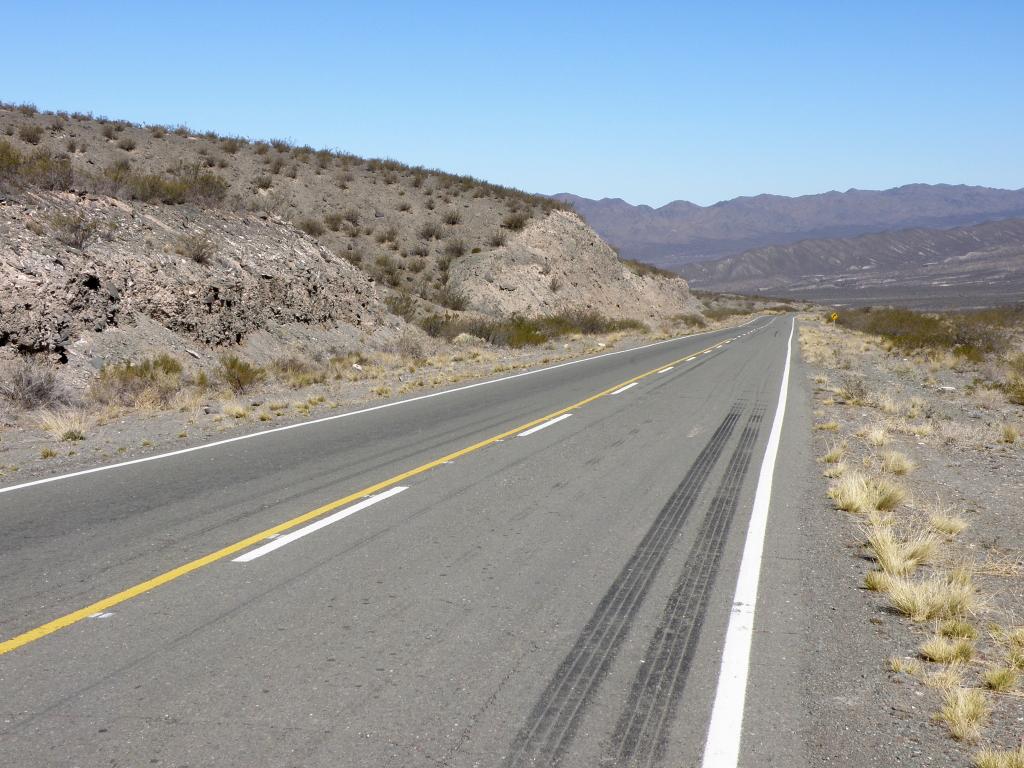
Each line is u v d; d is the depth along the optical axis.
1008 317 60.94
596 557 6.53
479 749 3.62
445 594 5.61
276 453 10.94
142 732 3.69
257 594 5.55
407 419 14.27
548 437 12.38
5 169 21.17
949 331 41.94
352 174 53.47
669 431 13.14
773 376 23.47
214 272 22.06
